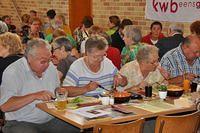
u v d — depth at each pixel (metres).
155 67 3.76
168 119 2.80
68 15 8.48
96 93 3.63
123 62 5.08
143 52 3.72
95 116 2.77
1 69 3.77
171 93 3.46
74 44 6.15
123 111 2.92
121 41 6.11
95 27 5.83
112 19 6.43
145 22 6.75
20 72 3.28
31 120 3.32
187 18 6.08
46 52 3.23
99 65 3.69
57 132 3.40
